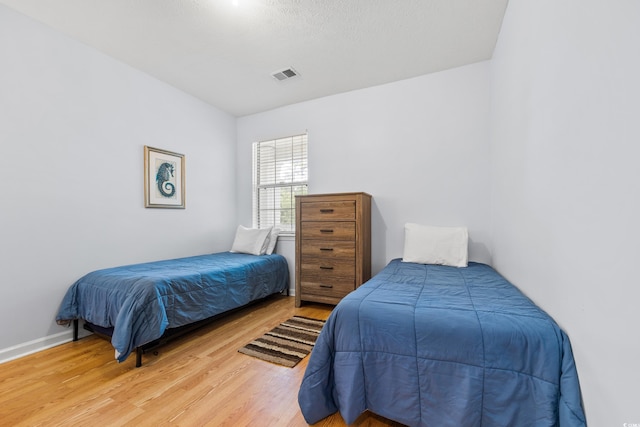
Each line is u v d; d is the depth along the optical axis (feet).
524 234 4.92
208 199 11.31
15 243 6.14
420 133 9.25
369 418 4.17
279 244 11.69
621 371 2.22
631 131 2.09
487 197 8.36
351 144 10.34
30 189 6.39
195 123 10.78
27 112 6.36
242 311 9.23
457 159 8.75
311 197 9.46
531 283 4.53
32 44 6.44
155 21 6.55
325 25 6.72
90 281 6.77
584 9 2.80
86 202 7.43
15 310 6.10
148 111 9.07
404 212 9.48
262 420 4.11
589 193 2.73
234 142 12.66
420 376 3.54
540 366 3.10
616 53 2.27
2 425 4.01
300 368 5.57
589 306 2.72
